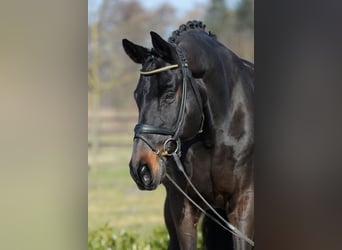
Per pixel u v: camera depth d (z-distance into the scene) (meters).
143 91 5.55
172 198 6.30
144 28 32.84
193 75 5.95
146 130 5.47
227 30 36.06
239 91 6.26
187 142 6.16
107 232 10.12
